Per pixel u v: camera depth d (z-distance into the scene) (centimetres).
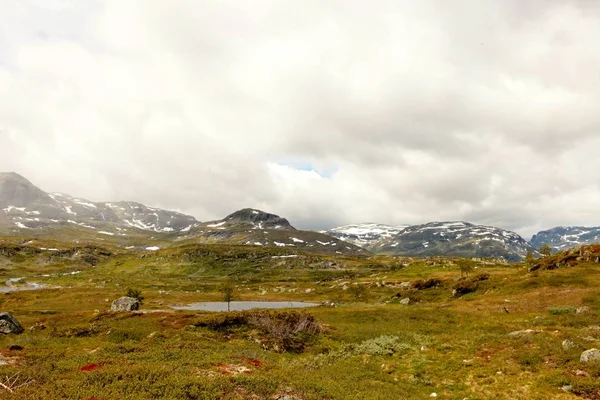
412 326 4647
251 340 4197
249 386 1853
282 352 3797
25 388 1636
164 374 1989
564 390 2102
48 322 6425
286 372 2342
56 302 11888
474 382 2420
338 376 2545
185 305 12675
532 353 2703
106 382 1819
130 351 3047
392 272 17325
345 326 5019
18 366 2248
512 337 3250
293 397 1786
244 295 16238
